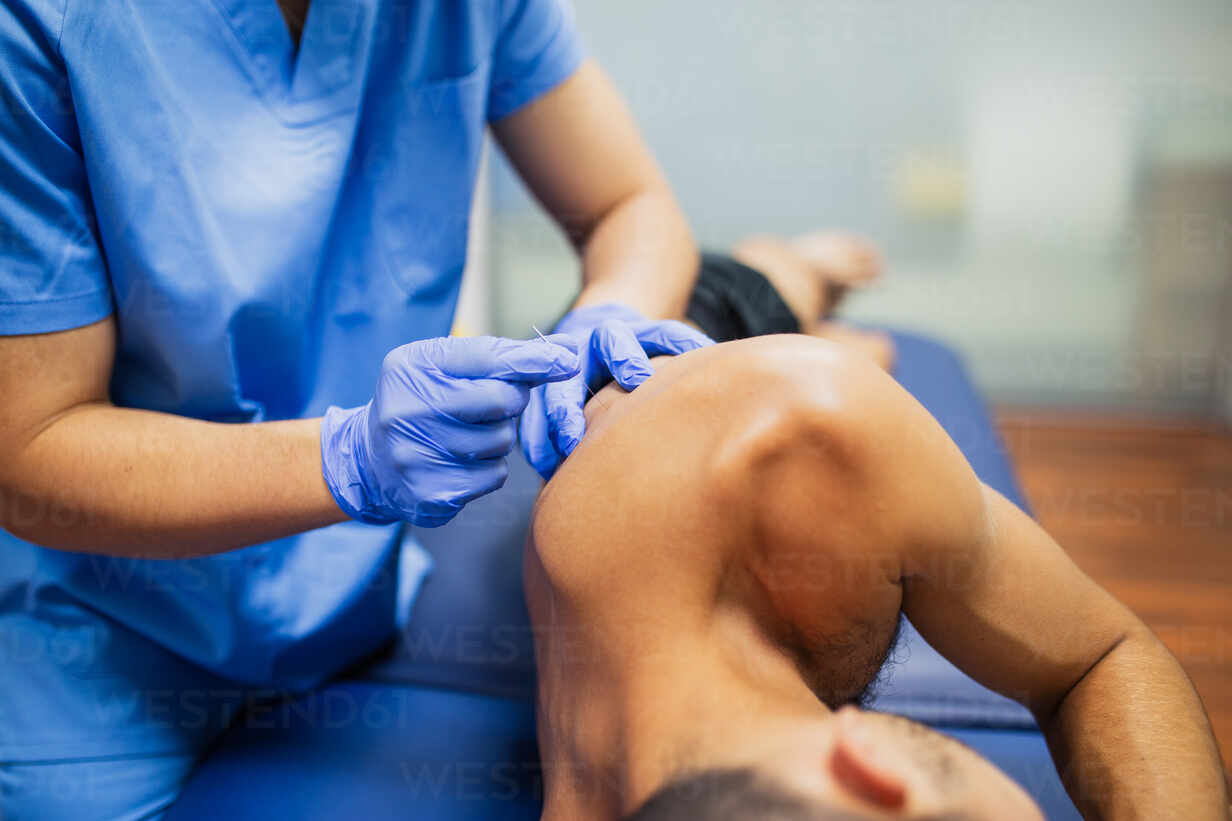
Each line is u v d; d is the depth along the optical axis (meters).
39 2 0.66
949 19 2.32
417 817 0.83
